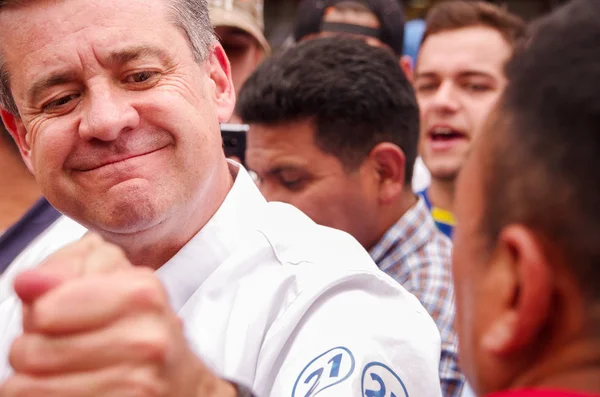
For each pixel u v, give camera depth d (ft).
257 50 10.25
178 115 4.66
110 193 4.61
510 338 2.41
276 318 4.70
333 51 7.09
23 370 2.27
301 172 6.91
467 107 10.20
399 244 7.24
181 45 4.80
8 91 5.03
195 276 4.97
